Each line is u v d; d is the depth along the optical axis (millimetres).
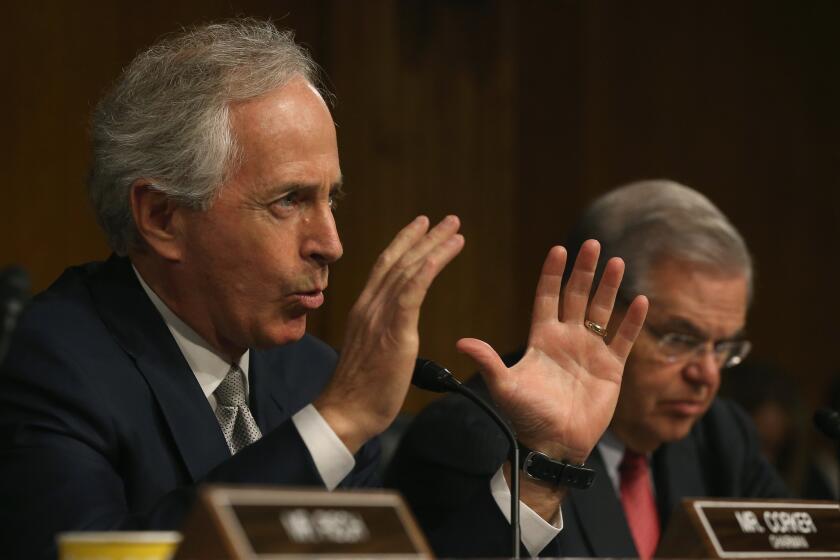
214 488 2535
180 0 9969
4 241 9180
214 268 4414
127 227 4570
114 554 2535
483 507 4188
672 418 5738
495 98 11555
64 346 4340
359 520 2678
